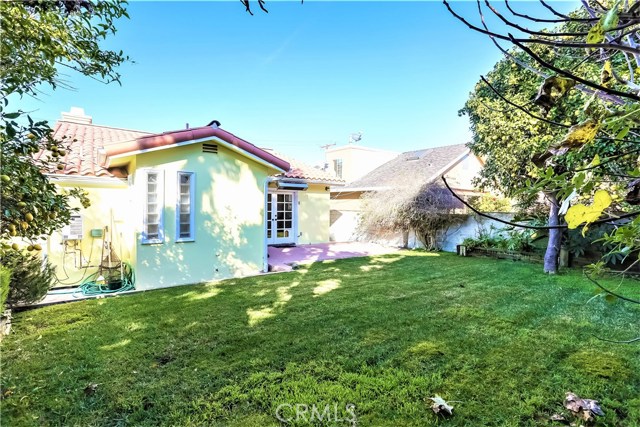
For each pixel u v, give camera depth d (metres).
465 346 3.58
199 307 5.08
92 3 2.74
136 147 5.96
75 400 2.71
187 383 2.95
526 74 6.76
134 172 6.25
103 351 3.57
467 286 6.23
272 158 7.69
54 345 3.73
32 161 3.28
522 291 5.81
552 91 1.29
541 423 2.40
